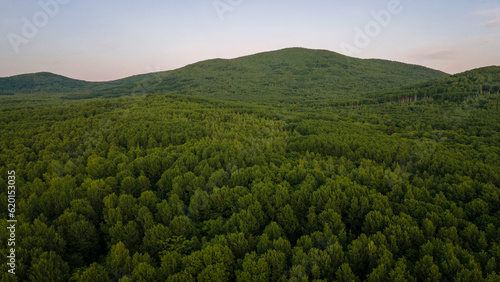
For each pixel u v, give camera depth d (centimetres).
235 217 4538
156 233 4166
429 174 7225
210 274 3444
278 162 7431
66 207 4825
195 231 4534
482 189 5631
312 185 5678
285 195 5094
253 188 5359
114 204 4884
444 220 4616
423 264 3572
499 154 8700
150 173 6475
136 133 9506
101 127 10306
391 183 6025
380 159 8038
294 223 4688
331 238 4066
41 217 4319
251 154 7550
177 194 5334
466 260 3656
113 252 3712
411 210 4941
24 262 3491
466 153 8819
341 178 5962
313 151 8888
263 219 4744
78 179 6028
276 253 3641
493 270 3525
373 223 4478
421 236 4153
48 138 9106
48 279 3341
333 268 3700
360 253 3903
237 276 3547
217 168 6794
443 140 10800
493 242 4144
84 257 4234
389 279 3441
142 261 3744
